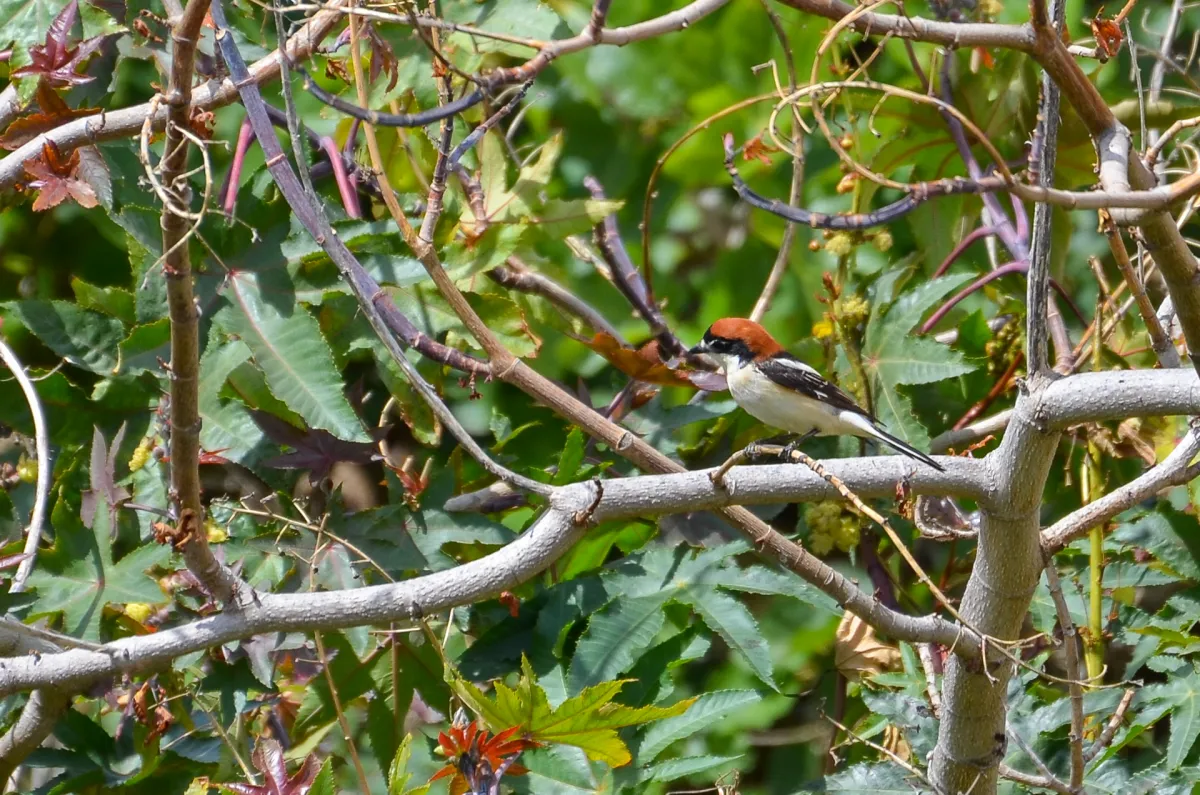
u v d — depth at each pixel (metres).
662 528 10.91
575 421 9.02
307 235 9.82
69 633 8.78
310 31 10.27
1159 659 9.80
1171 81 13.40
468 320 8.97
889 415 11.34
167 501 9.78
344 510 10.43
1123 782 9.34
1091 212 13.81
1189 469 8.04
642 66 14.34
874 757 10.61
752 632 9.68
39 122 9.22
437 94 10.80
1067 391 7.07
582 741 7.58
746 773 11.88
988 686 8.19
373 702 10.10
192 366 6.85
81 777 9.59
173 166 6.71
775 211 7.45
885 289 11.97
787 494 7.58
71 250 13.64
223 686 9.43
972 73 12.05
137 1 10.36
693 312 14.51
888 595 11.20
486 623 10.25
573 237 13.00
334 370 9.20
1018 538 7.66
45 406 10.12
